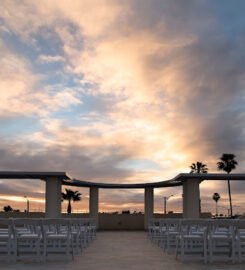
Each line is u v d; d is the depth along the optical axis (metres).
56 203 23.31
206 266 8.74
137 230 30.86
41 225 9.50
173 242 13.26
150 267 8.54
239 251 9.52
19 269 8.23
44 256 9.50
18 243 10.59
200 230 12.46
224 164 65.50
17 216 29.97
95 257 10.45
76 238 11.34
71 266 8.66
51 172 23.08
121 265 8.83
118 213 32.72
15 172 22.86
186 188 25.27
